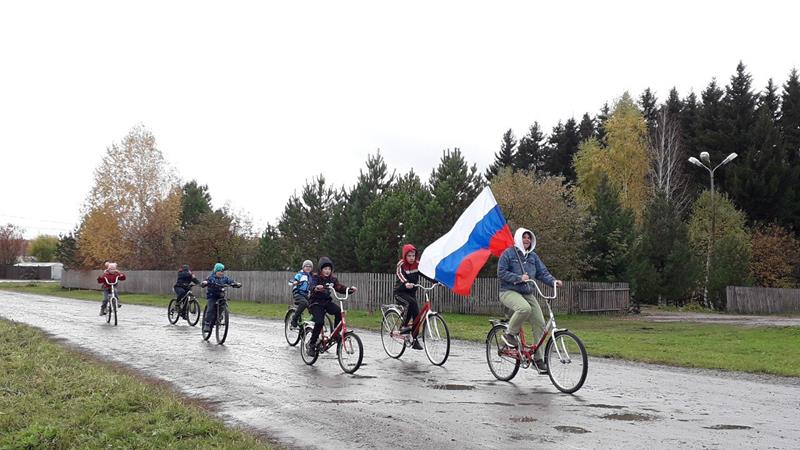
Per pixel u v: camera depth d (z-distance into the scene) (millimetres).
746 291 37188
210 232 44188
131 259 52188
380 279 27500
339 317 11141
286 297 33656
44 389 8625
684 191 55094
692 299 39906
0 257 102375
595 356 13359
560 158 68312
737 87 57438
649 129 65188
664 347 14977
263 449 6051
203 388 9375
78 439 6336
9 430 6750
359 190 37781
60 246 66688
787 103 59844
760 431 6965
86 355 12703
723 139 54938
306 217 43312
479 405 8195
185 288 19516
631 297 34125
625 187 52781
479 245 11797
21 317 22672
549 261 29375
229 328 18766
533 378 10188
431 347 11750
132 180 53094
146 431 6637
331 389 9273
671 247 39094
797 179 51812
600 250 34062
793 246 44875
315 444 6477
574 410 7918
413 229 29438
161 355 12812
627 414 7723
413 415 7652
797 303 39719
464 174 30609
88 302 34812
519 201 29906
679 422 7340
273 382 9836
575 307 30578
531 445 6379
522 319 9484
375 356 12750
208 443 6246
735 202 51344
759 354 13922
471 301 27641
